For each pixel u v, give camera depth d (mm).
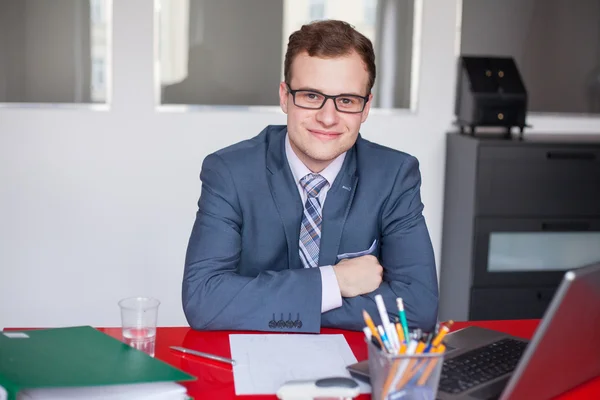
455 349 1603
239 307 1786
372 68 1880
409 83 3863
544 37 3920
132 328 1603
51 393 1321
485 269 3564
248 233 2002
